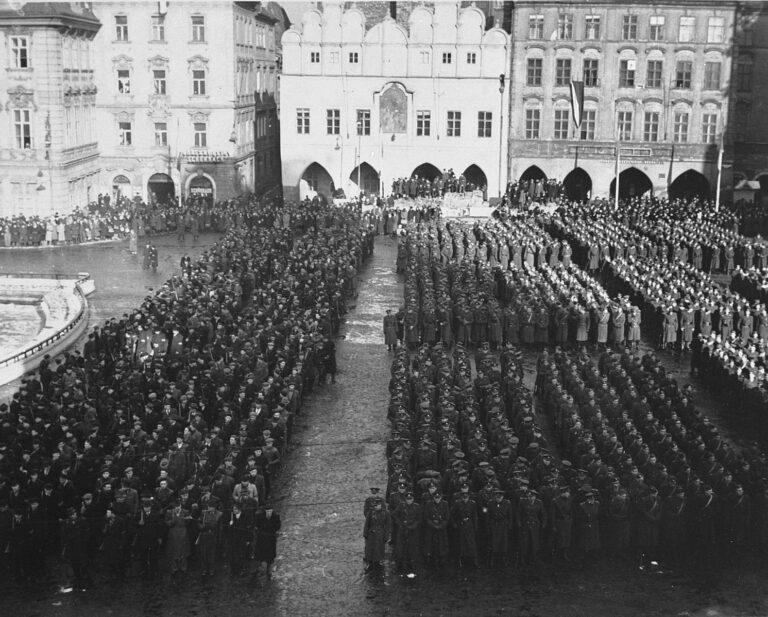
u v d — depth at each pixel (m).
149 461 33.75
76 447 35.22
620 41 101.81
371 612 28.70
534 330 54.28
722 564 31.66
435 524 31.08
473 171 108.75
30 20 90.50
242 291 60.94
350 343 56.12
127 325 50.78
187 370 43.12
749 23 102.06
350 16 104.06
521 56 103.38
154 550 30.64
